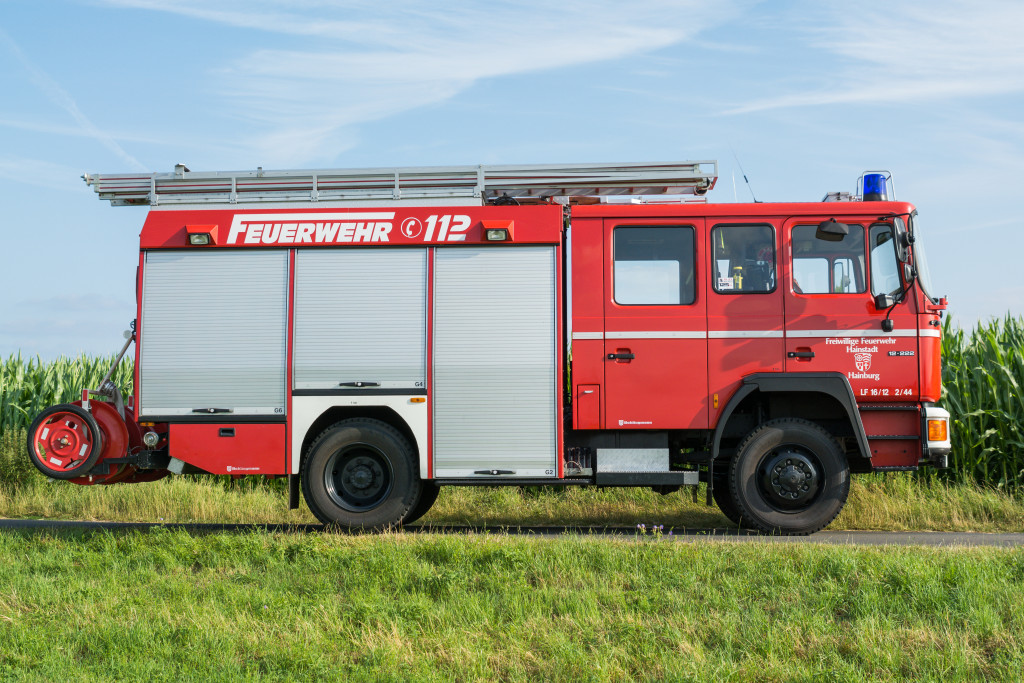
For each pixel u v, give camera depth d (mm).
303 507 11914
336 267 9328
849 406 8992
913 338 9125
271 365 9266
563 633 5371
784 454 9078
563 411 9242
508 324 9203
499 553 7012
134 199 9758
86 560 7516
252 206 9508
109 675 4797
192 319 9344
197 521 11227
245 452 9227
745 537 8680
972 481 12109
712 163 9641
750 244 9320
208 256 9398
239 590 6395
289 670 4844
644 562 6871
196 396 9273
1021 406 12180
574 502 11539
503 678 4898
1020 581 6289
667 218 9336
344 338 9258
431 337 9219
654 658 5016
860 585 6164
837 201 9516
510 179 9617
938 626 5395
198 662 4965
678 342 9195
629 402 9172
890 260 9273
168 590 6469
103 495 12375
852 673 4727
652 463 9203
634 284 9289
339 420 9516
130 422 9602
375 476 9266
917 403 9188
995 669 4852
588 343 9227
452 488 12273
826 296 9227
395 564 6836
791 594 6062
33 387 16422
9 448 13602
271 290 9344
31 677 4746
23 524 10812
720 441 9648
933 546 7711
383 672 4824
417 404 9195
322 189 9500
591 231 9328
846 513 10484
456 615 5770
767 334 9172
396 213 9383
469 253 9289
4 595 6352
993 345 12586
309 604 6070
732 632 5383
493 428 9141
